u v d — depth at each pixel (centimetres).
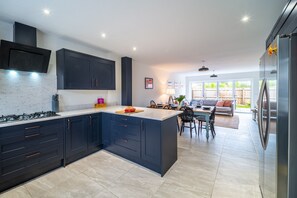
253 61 491
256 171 216
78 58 279
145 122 222
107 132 285
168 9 183
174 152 244
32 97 245
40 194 172
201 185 185
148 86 561
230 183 189
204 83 904
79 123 256
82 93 323
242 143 330
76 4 171
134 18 205
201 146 314
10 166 180
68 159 242
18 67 216
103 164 239
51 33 256
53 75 271
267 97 135
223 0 166
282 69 108
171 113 246
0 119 194
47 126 213
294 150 107
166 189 179
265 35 267
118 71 411
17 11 186
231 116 670
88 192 174
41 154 207
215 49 353
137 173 213
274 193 120
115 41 295
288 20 124
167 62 509
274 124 119
